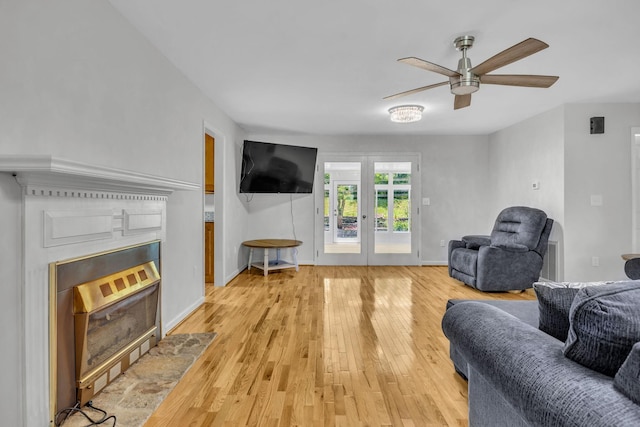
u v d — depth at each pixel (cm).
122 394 190
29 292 148
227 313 338
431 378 212
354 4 209
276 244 525
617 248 416
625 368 80
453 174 600
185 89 322
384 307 359
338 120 497
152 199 251
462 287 450
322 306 362
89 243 185
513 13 219
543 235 427
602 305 92
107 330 202
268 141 594
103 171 153
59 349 164
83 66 185
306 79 334
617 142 416
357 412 177
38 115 157
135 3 207
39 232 152
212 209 496
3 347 139
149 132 256
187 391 196
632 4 209
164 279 282
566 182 418
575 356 97
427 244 602
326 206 604
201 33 244
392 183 602
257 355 243
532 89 366
